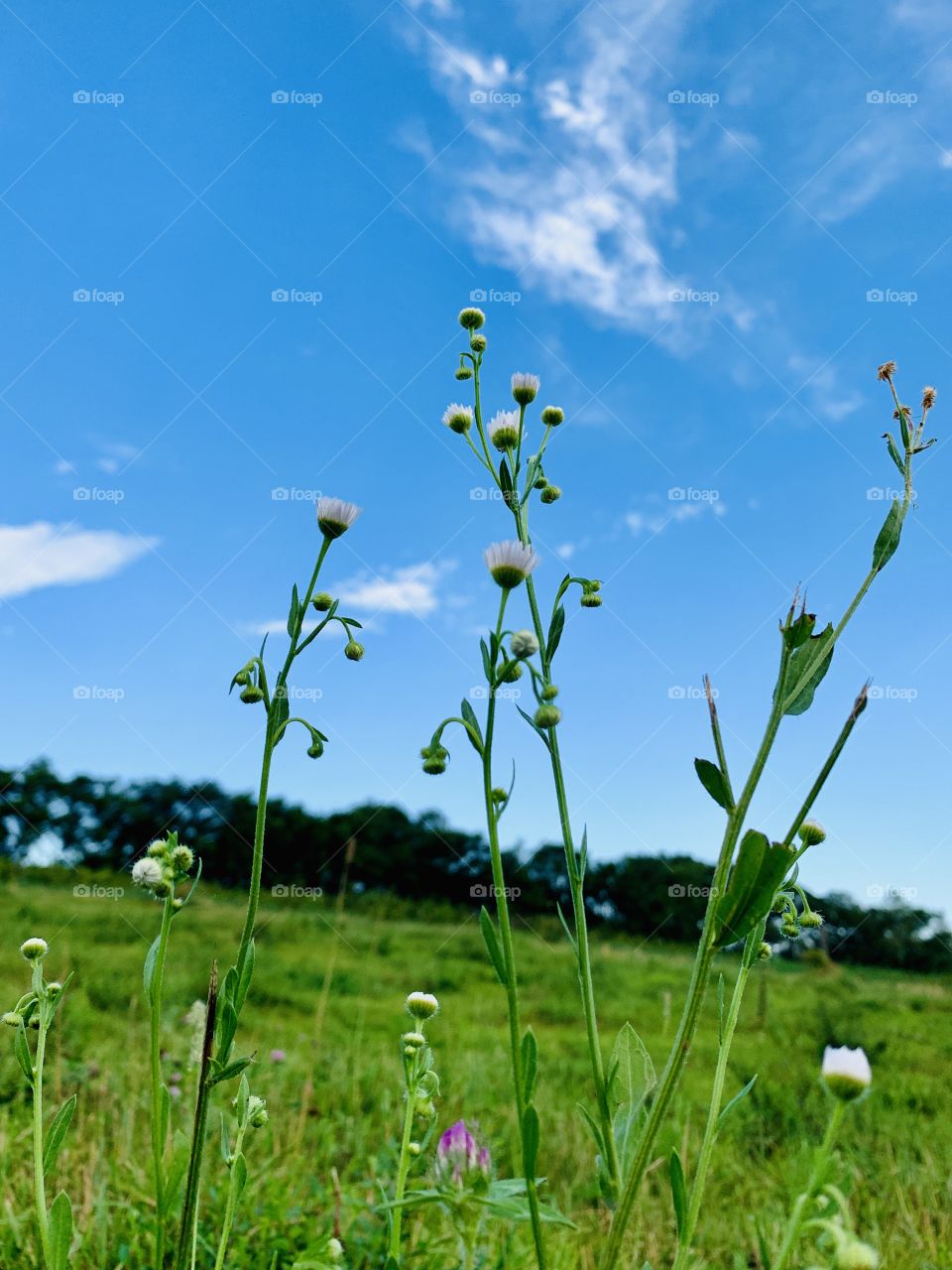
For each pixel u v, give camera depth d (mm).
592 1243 2670
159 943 1459
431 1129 1694
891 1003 9828
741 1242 2797
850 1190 1019
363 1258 2309
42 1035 1450
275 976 9266
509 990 1265
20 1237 2125
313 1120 3520
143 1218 2332
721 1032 1383
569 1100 4617
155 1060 1431
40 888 14258
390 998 9078
